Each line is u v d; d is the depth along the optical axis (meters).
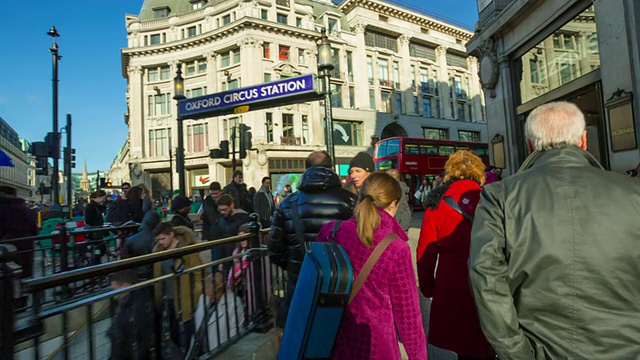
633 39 7.16
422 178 20.58
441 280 2.31
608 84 7.73
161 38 36.28
